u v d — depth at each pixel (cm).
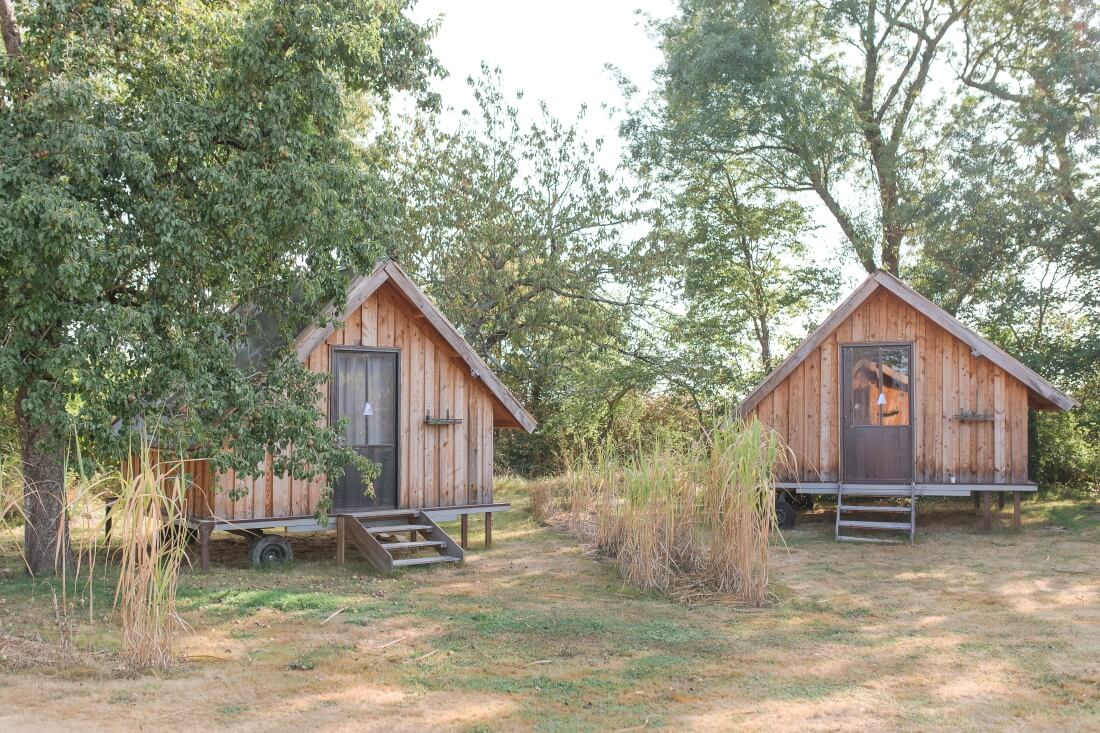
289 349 1153
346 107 1262
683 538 1124
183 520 775
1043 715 625
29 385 988
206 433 1025
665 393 2852
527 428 1501
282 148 1021
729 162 2689
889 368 1680
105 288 1008
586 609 977
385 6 1114
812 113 2320
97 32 991
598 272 2533
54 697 639
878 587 1122
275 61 1038
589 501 1598
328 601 993
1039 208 2069
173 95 1023
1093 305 2131
